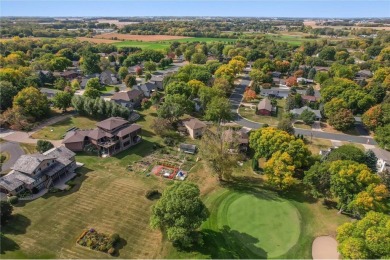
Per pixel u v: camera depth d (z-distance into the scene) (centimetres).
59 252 4497
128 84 13638
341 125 9231
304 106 11050
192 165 7169
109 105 9594
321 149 8112
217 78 13462
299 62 19950
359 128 9612
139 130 8344
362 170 5188
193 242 4728
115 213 5384
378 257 3856
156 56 19375
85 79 14375
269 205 5719
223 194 6069
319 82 14462
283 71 17325
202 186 6353
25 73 13488
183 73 12862
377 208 4850
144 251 4584
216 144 6397
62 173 6419
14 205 5459
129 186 6228
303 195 6041
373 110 9238
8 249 4481
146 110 10938
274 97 12938
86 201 5681
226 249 4644
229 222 5256
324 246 4728
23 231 4856
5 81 10719
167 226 4578
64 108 10250
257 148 6906
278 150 6481
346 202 5241
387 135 7800
